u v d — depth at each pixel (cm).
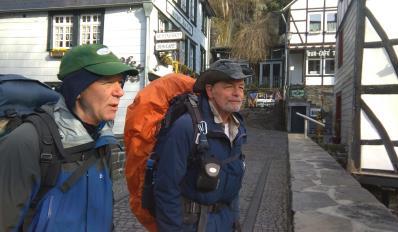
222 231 212
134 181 222
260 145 1475
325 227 400
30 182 143
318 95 2597
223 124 216
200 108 212
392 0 852
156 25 1357
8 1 1421
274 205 606
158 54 1353
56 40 1409
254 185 751
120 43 1324
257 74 3322
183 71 1571
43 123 149
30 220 146
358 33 882
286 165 1005
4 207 138
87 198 156
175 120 208
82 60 159
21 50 1431
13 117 149
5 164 140
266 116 2644
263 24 3259
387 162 850
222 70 207
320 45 2714
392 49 848
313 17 2727
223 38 3472
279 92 2833
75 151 154
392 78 851
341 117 1336
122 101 1297
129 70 165
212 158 201
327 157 974
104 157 168
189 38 1825
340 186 616
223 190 209
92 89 162
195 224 205
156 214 206
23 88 153
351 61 1058
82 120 164
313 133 2122
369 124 869
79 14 1372
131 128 214
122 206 567
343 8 1315
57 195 149
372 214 452
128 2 1301
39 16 1416
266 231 486
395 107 851
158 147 212
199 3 2053
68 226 149
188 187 205
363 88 876
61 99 161
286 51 2753
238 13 3556
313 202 507
